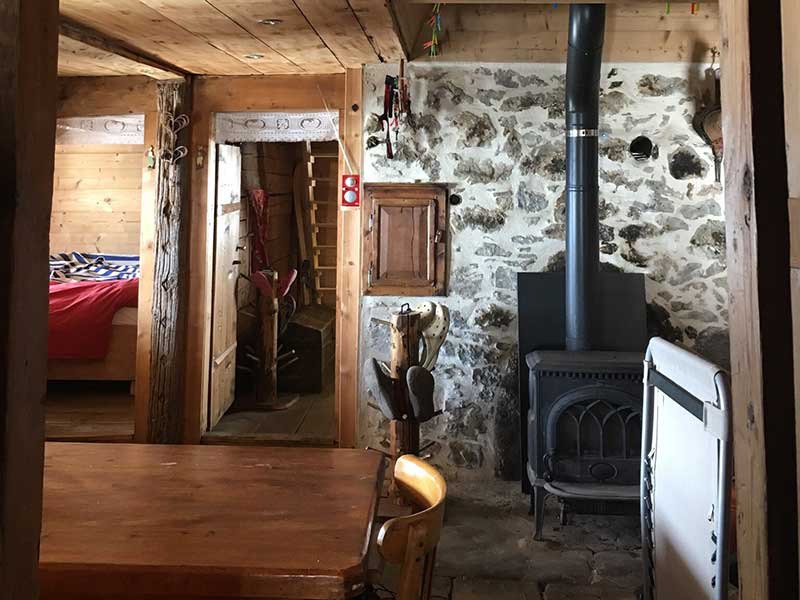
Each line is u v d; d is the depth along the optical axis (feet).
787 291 3.18
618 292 12.78
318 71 13.55
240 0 9.24
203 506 5.67
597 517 11.61
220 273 14.90
